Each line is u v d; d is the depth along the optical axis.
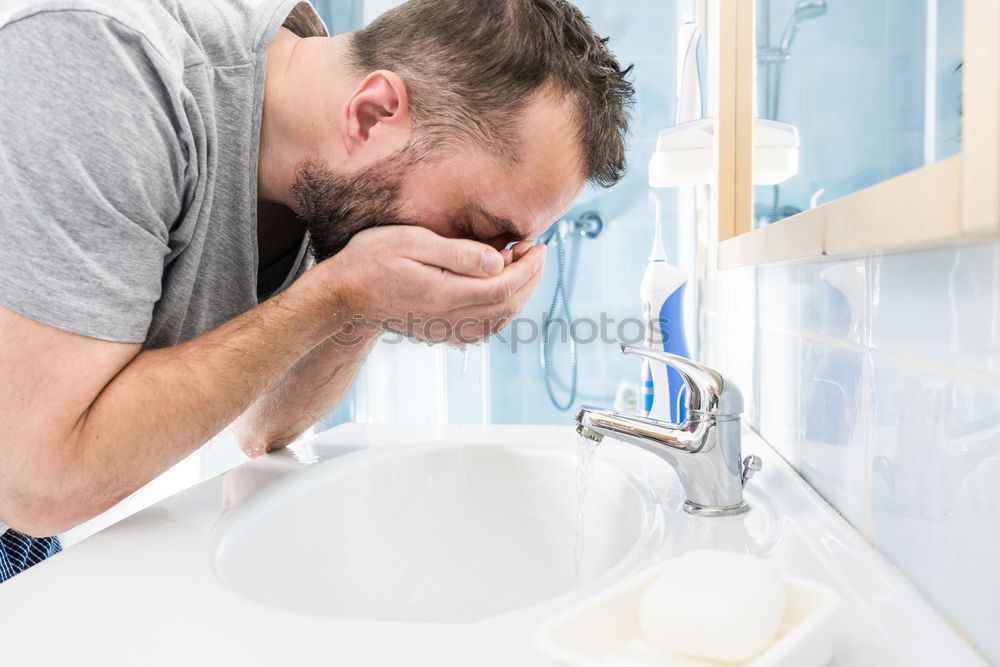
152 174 0.55
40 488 0.52
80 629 0.37
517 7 0.61
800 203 0.60
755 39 0.75
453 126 0.62
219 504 0.60
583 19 0.68
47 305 0.51
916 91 0.36
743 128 0.77
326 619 0.38
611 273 2.08
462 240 0.60
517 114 0.60
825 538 0.47
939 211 0.23
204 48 0.66
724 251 0.72
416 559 0.72
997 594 0.30
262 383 0.60
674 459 0.57
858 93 0.46
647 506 0.59
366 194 0.66
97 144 0.52
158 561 0.47
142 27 0.55
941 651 0.32
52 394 0.51
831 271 0.53
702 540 0.50
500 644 0.34
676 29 1.97
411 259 0.60
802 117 0.59
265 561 0.57
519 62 0.60
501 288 0.62
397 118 0.63
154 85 0.56
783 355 0.67
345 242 0.69
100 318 0.53
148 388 0.55
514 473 0.75
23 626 0.38
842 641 0.33
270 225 0.80
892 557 0.42
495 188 0.63
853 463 0.48
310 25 0.75
